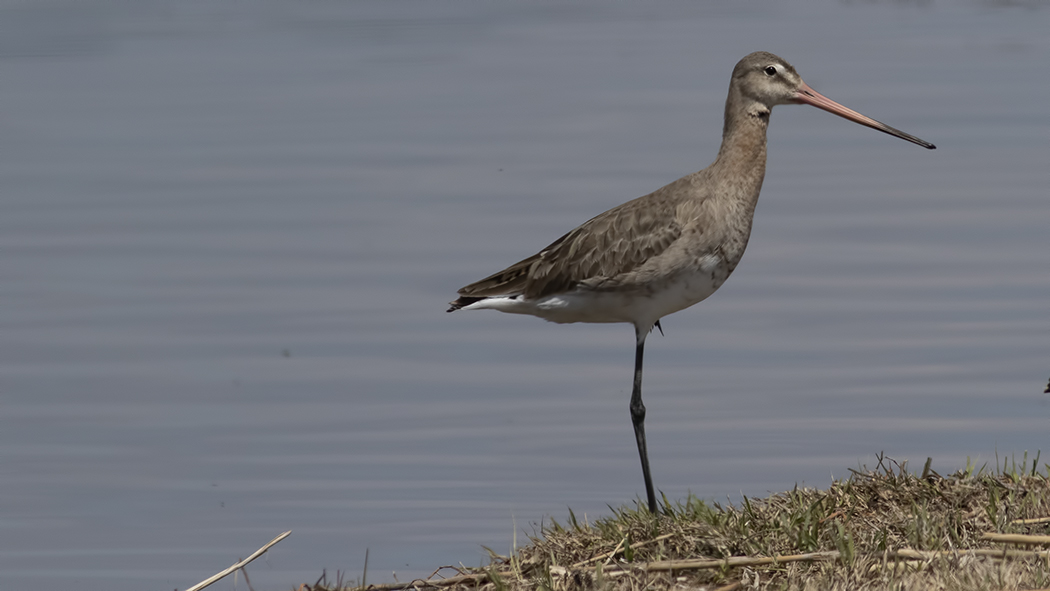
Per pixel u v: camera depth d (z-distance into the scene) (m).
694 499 12.66
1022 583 9.71
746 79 13.54
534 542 11.85
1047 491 11.55
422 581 11.36
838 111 13.85
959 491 11.66
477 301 14.16
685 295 13.41
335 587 11.98
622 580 10.64
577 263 13.44
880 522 11.23
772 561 10.57
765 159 13.60
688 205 13.23
